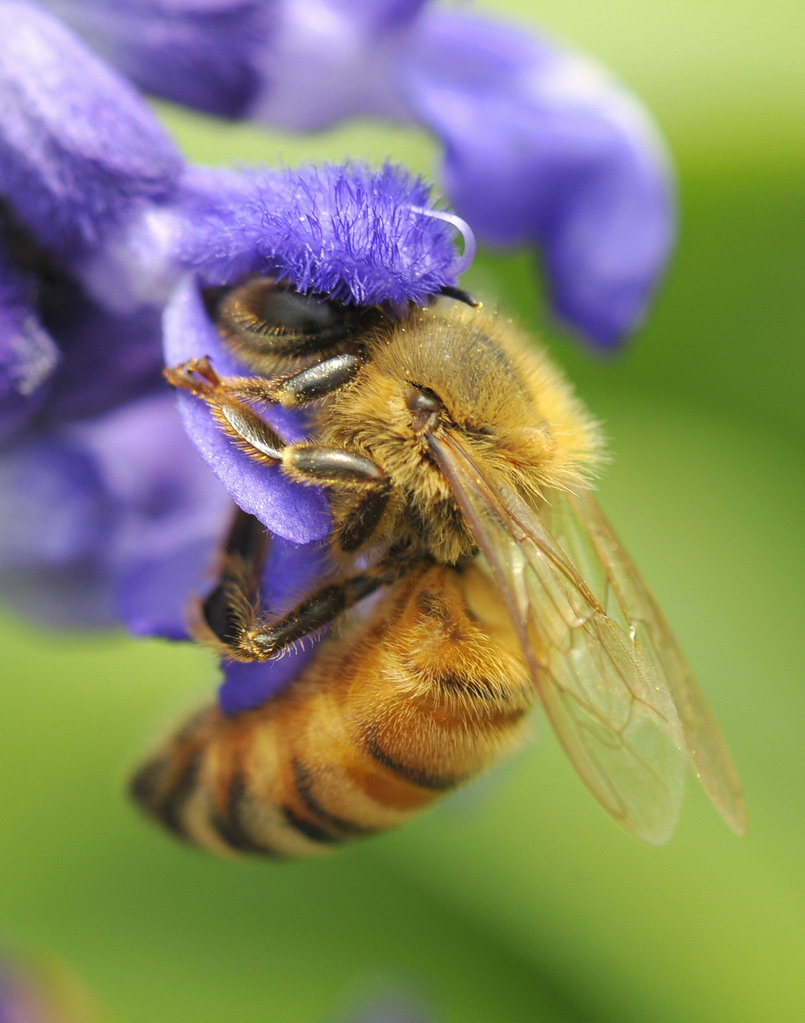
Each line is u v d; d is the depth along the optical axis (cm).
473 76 9
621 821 8
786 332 12
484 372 9
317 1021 11
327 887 11
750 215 11
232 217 8
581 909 11
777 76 11
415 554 9
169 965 11
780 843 11
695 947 11
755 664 11
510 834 11
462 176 9
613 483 11
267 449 8
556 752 11
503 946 11
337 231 8
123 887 11
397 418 9
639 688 8
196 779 9
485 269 11
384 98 9
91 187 8
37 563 9
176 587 9
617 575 9
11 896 11
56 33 9
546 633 8
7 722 11
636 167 9
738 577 11
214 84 9
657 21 11
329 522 8
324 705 9
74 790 11
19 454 9
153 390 9
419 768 9
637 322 10
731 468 11
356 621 9
